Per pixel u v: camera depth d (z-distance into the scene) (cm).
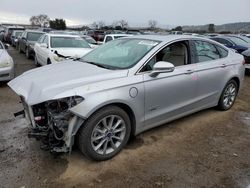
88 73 367
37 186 306
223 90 533
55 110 328
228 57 545
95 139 342
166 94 408
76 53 896
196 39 477
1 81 739
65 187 306
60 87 328
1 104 574
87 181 317
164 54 420
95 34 2928
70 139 323
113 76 359
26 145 394
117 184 313
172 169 345
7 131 439
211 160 369
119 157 369
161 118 415
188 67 447
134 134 389
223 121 508
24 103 371
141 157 371
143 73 380
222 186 315
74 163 352
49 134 331
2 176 320
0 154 367
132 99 362
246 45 1248
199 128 472
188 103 454
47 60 921
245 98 681
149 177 328
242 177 333
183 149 397
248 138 441
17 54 1612
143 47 420
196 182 321
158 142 415
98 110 334
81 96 318
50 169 337
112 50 452
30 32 1521
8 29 2602
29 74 398
